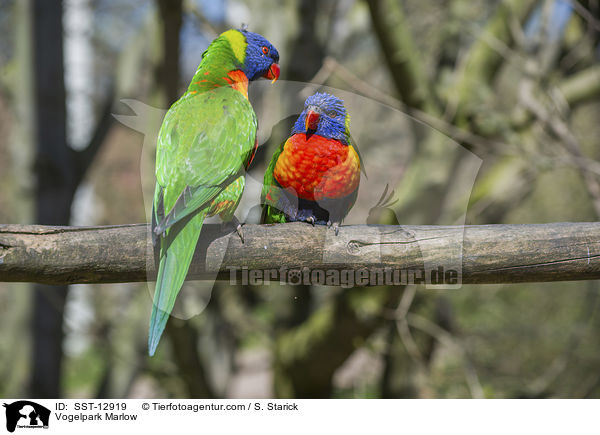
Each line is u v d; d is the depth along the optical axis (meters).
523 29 6.09
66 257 2.84
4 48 8.52
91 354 13.76
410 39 5.42
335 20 8.89
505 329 9.70
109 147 13.02
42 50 6.50
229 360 9.46
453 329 7.36
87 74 11.46
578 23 6.25
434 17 7.03
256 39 3.38
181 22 4.96
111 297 9.58
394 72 5.48
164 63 5.09
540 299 9.98
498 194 5.98
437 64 6.36
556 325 9.58
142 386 10.63
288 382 6.74
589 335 9.04
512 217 9.91
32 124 6.50
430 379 7.45
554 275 3.21
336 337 6.04
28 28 6.48
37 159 6.50
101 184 13.04
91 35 11.88
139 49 7.02
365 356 10.30
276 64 3.45
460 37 6.38
